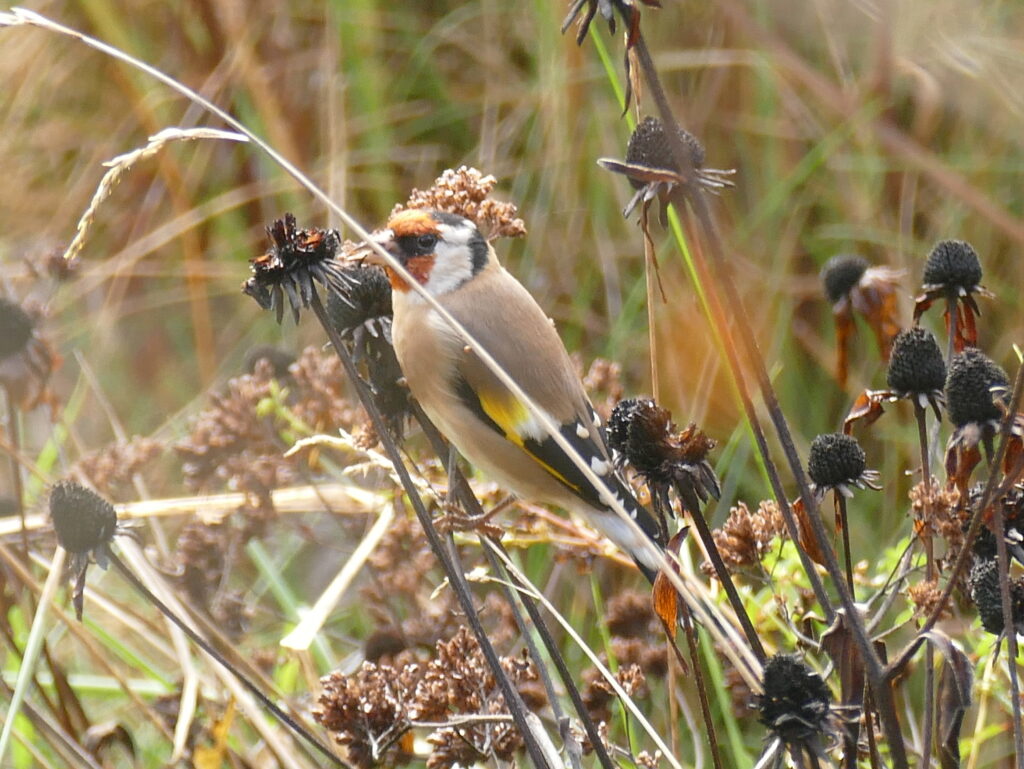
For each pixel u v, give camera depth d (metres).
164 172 13.20
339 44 13.02
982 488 6.29
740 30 11.99
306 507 9.98
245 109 13.36
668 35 12.41
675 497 7.60
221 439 9.66
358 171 13.23
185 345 13.70
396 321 7.97
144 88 13.46
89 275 12.81
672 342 11.20
